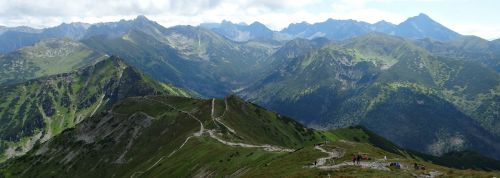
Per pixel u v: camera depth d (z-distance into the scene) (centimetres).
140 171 18888
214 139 18662
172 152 18812
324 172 8069
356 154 9912
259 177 9431
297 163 9800
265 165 10806
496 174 7562
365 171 7950
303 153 10819
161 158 18950
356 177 7312
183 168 15150
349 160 9362
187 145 18488
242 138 19938
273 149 14200
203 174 13512
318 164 9181
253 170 10825
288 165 9881
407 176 7575
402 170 8231
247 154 13438
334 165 8900
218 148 15875
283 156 11350
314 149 11188
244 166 12200
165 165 16938
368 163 8956
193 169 14475
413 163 9081
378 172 7819
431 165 9200
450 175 7738
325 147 11412
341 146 11675
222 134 19875
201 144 17750
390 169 8269
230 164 13025
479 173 7762
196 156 15900
